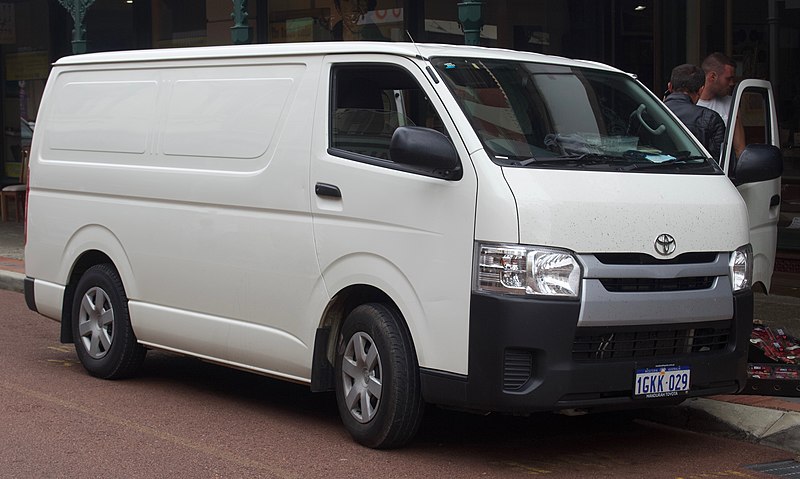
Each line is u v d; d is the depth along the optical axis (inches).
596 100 282.0
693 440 287.6
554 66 287.0
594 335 244.2
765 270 321.7
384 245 260.4
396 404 257.8
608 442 283.7
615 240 245.9
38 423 290.4
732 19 518.0
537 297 238.7
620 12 536.4
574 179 250.2
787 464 265.7
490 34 567.2
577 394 243.9
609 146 269.7
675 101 327.9
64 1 576.4
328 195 272.4
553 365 239.8
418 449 270.8
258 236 290.5
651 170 265.4
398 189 258.4
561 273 239.9
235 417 301.0
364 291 272.7
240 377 356.2
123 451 264.8
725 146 303.0
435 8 584.4
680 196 260.2
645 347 252.7
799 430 275.9
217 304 303.6
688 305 254.1
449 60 269.9
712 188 269.4
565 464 261.4
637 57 534.6
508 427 297.3
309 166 278.4
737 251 266.8
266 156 289.9
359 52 275.9
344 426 286.7
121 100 335.0
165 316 319.3
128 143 329.7
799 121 516.4
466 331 244.5
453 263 247.3
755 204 314.3
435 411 313.4
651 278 249.4
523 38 558.6
